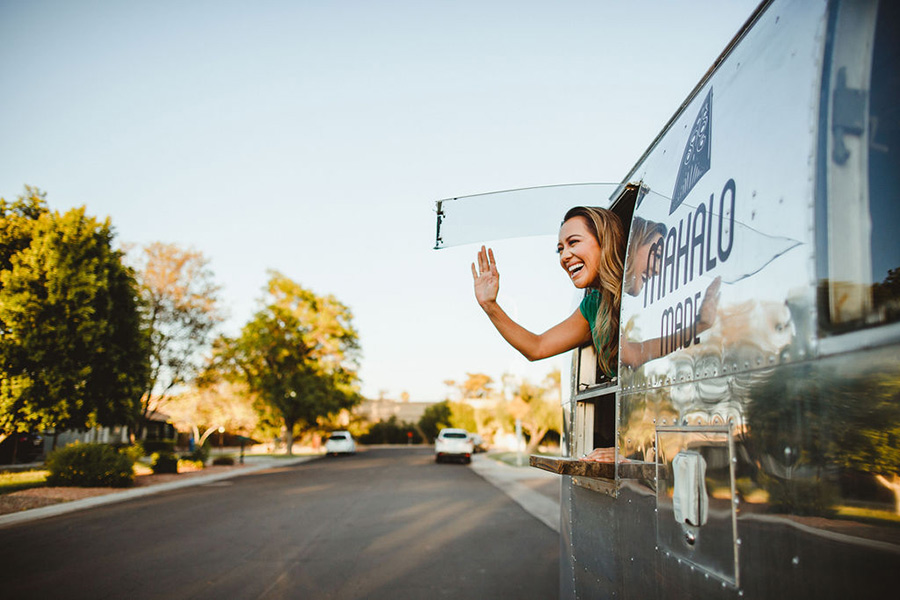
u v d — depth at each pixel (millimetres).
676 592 1617
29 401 14156
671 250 1764
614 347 2449
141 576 5809
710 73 1666
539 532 8492
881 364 941
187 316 22375
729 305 1378
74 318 14789
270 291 38031
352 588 5398
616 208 2826
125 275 16500
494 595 5180
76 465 13688
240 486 15594
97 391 15336
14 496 11531
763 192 1277
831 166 1086
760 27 1425
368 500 12297
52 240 14742
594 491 2506
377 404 78250
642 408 1921
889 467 912
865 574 940
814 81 1166
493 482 17250
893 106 999
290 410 37219
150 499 12414
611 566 2232
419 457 34656
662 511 1726
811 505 1066
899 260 944
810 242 1110
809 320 1097
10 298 14180
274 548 7219
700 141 1654
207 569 6109
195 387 23359
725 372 1380
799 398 1111
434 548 7270
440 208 3395
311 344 38594
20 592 5254
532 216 3291
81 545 7379
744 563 1267
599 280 2600
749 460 1264
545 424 29781
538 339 2797
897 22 1017
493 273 2781
